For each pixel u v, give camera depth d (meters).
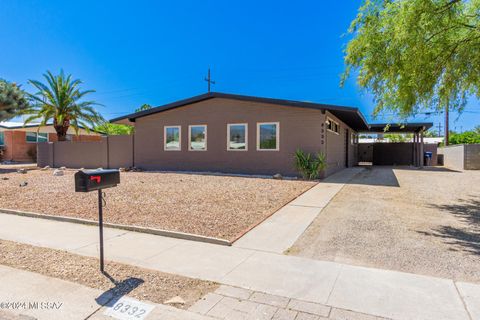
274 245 4.47
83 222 5.79
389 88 7.01
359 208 6.84
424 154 22.08
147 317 2.65
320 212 6.48
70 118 22.58
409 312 2.64
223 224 5.52
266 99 12.74
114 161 17.11
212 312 2.71
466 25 6.09
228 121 13.87
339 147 16.20
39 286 3.23
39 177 12.94
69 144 18.55
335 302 2.84
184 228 5.26
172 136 15.23
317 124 12.15
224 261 3.88
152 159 15.80
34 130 27.09
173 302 2.88
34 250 4.35
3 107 18.25
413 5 5.79
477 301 2.81
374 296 2.93
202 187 9.66
